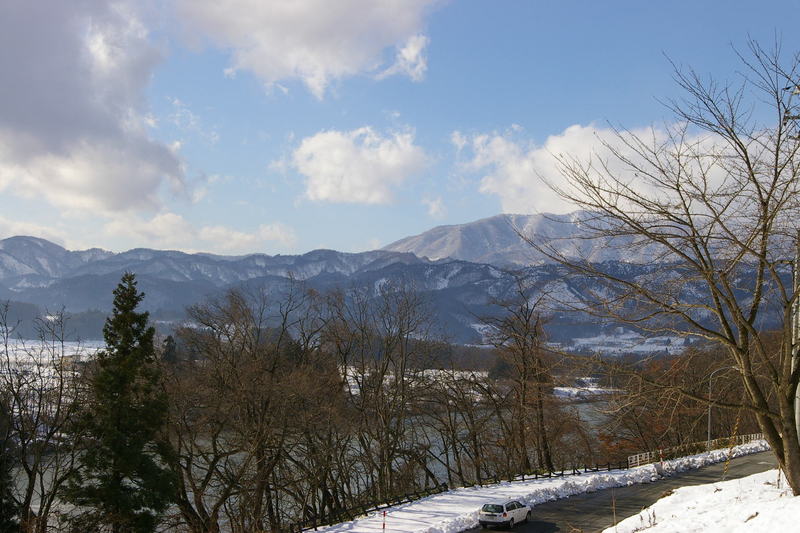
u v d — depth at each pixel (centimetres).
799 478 1738
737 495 2352
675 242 1634
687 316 1645
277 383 3984
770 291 1708
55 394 3375
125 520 3042
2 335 3403
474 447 4853
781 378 1752
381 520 2945
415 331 5041
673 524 1959
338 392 4478
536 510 3170
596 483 3716
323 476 4144
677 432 5025
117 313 3306
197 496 3725
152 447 3384
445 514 3044
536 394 4009
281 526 3984
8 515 3036
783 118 1506
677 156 1564
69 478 3158
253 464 4103
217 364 4044
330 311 4881
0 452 3084
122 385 3142
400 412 4684
